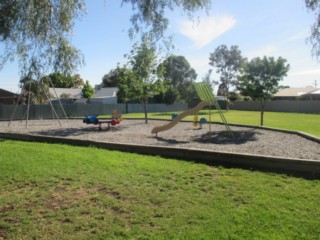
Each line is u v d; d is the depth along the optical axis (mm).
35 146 9477
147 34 6629
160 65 19062
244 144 9922
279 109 43719
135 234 3422
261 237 3281
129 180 5543
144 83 19125
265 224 3613
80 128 16328
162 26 6582
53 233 3488
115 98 49938
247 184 5242
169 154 7766
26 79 6496
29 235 3445
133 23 6523
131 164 6781
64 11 6262
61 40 6355
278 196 4617
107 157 7539
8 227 3650
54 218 3893
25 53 6281
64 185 5277
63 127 17047
